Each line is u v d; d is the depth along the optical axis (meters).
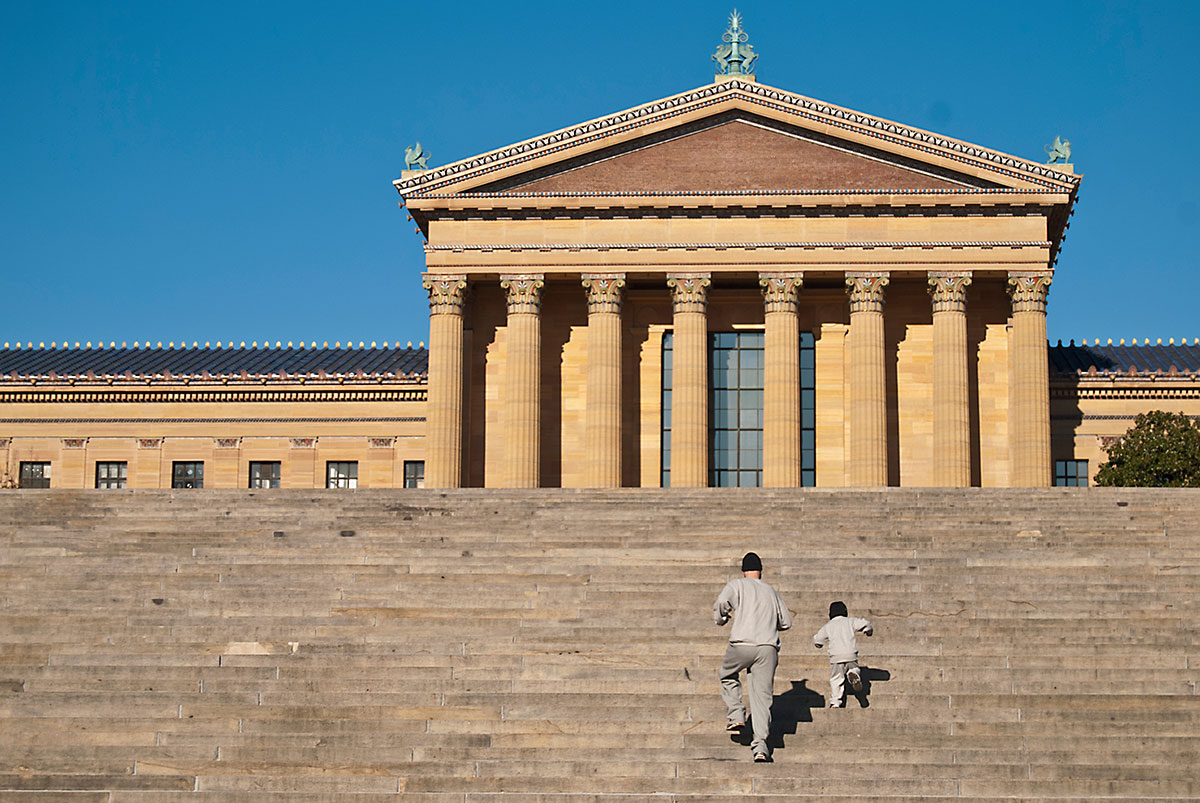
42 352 79.06
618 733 25.20
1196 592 31.34
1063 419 67.44
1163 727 25.12
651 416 65.88
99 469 71.94
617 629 29.05
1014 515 39.88
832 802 22.98
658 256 63.59
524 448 63.19
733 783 23.62
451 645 28.59
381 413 71.00
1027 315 62.38
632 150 64.62
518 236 64.19
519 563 33.97
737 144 64.44
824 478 65.06
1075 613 30.45
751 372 66.06
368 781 23.89
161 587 32.25
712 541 36.12
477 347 66.19
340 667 27.73
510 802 23.20
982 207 62.75
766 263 63.16
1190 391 66.81
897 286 65.56
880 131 63.31
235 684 27.02
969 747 24.62
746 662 23.97
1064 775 23.78
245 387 71.38
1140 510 39.81
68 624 30.00
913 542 36.44
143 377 71.56
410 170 64.94
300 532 37.62
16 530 37.69
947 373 62.19
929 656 28.02
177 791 23.69
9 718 25.86
